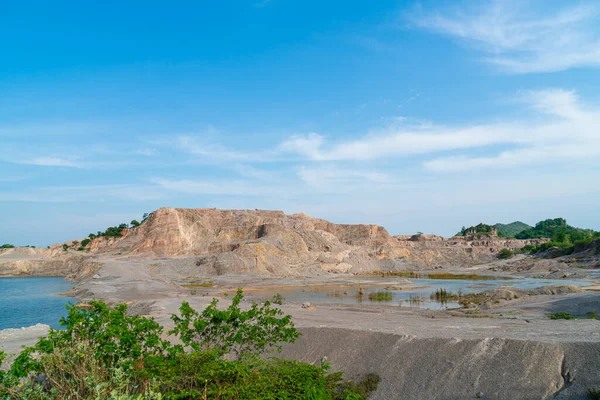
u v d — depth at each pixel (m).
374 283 66.50
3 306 44.09
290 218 142.62
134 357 10.63
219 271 79.62
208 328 14.02
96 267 77.81
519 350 12.82
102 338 10.64
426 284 63.88
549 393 11.16
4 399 9.02
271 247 94.75
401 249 126.44
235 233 115.88
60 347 10.17
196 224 117.44
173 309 32.66
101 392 8.94
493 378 12.10
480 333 16.69
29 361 9.66
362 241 132.38
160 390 10.95
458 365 13.02
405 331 17.53
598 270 68.81
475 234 183.38
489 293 41.41
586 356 11.81
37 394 9.16
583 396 10.48
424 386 12.70
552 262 87.88
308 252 101.88
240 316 13.90
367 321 23.53
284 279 72.94
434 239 171.88
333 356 15.78
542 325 19.98
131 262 82.81
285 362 13.96
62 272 106.69
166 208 114.38
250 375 11.78
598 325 19.25
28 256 118.88
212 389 10.74
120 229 128.75
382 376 13.81
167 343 11.63
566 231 194.62
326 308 34.81
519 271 87.12
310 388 11.92
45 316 37.84
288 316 14.88
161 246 103.44
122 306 11.99
